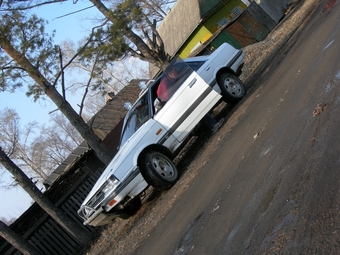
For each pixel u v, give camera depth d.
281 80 7.09
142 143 7.02
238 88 8.46
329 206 2.80
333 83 4.66
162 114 7.35
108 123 19.75
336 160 3.23
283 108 5.53
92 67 10.67
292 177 3.58
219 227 3.97
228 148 6.20
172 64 7.79
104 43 10.55
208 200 4.93
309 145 3.83
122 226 8.33
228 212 4.10
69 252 9.95
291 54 8.60
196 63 8.38
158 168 7.00
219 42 20.36
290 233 2.87
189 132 7.51
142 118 7.67
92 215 6.93
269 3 22.72
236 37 20.59
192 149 8.44
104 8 11.95
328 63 5.45
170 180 7.07
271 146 4.66
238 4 29.23
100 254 8.09
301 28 11.13
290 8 22.66
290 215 3.08
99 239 9.27
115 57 10.66
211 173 5.84
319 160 3.44
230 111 8.41
